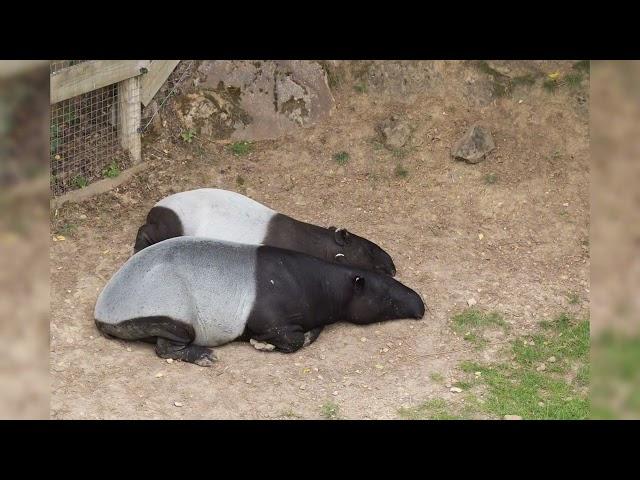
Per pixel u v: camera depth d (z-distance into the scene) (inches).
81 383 313.3
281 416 307.3
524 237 425.1
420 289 387.5
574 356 351.6
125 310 329.4
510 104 482.9
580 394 328.8
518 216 436.1
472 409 316.5
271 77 477.1
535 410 317.4
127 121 434.9
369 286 363.6
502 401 322.0
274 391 320.8
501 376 337.7
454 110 482.6
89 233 401.1
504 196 443.2
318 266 357.1
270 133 472.4
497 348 354.6
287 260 351.6
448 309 376.2
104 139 435.8
